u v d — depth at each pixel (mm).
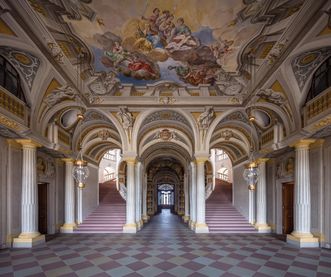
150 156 18594
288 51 6656
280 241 9852
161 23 6309
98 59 7832
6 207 8602
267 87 8555
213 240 10078
